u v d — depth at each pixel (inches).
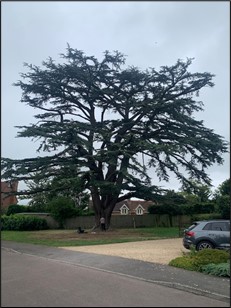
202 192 1380.4
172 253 663.8
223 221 667.4
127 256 624.4
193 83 1309.1
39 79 1267.2
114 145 1195.9
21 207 1860.2
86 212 1676.9
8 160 1216.2
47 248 784.3
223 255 501.0
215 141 1270.9
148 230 1365.7
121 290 381.7
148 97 1330.0
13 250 756.0
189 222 1648.6
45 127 1192.2
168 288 399.9
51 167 1242.6
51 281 424.5
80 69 1251.8
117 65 1299.2
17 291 373.7
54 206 1577.3
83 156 1243.2
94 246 823.1
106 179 1312.7
